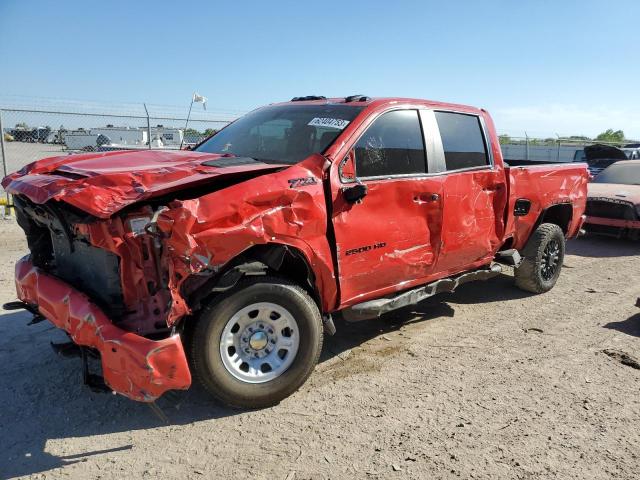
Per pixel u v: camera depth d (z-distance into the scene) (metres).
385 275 4.21
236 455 3.10
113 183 3.06
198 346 3.27
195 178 3.18
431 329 5.14
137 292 3.11
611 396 3.86
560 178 6.24
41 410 3.52
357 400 3.74
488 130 5.30
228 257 3.16
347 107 4.32
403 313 5.57
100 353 3.04
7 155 12.59
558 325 5.31
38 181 3.37
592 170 13.39
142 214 3.04
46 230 4.00
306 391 3.86
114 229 2.99
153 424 3.40
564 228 6.74
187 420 3.45
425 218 4.45
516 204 5.56
